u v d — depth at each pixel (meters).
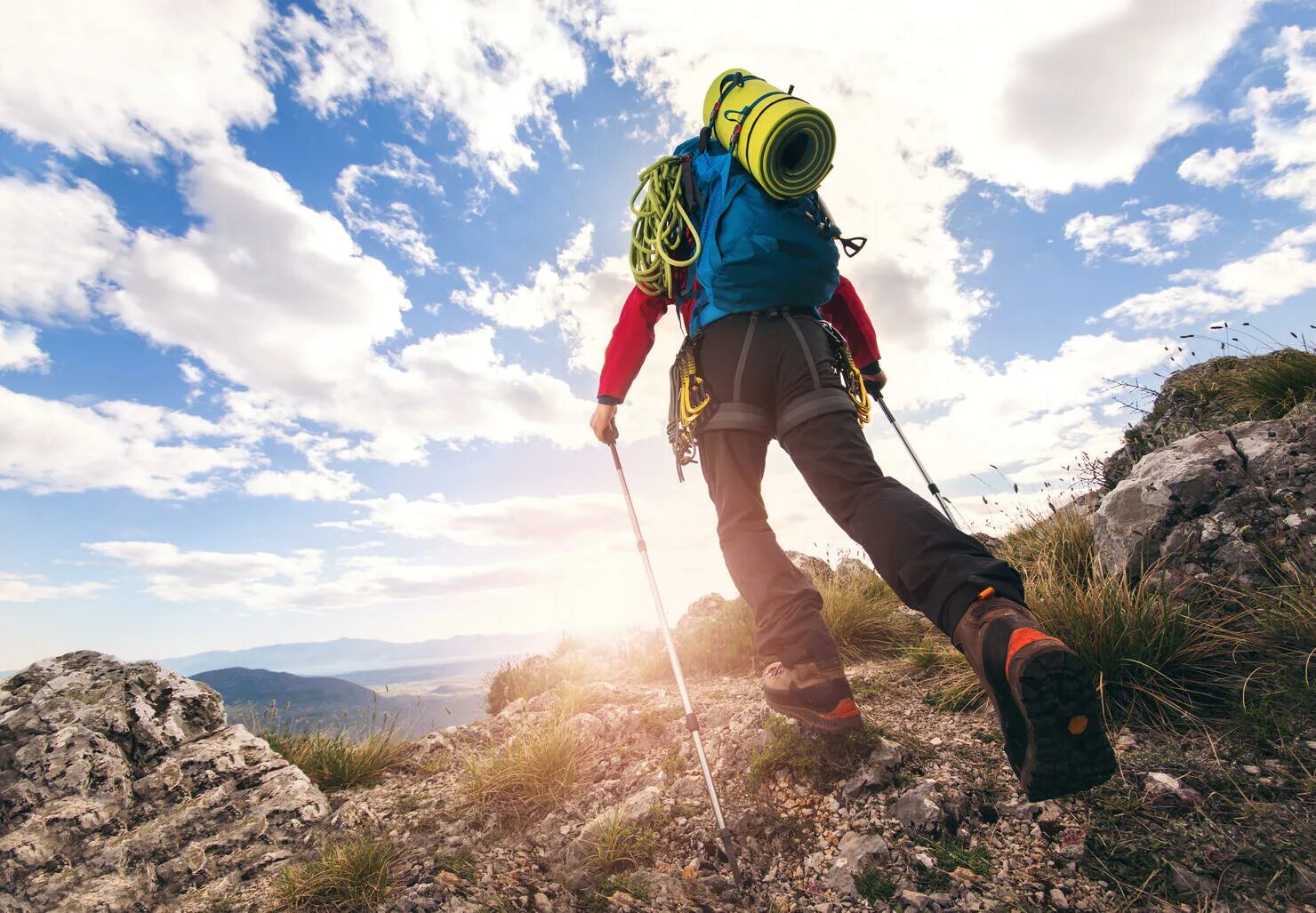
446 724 3.85
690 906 1.86
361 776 3.23
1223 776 1.85
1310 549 2.47
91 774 2.75
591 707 3.71
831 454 1.83
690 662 4.35
